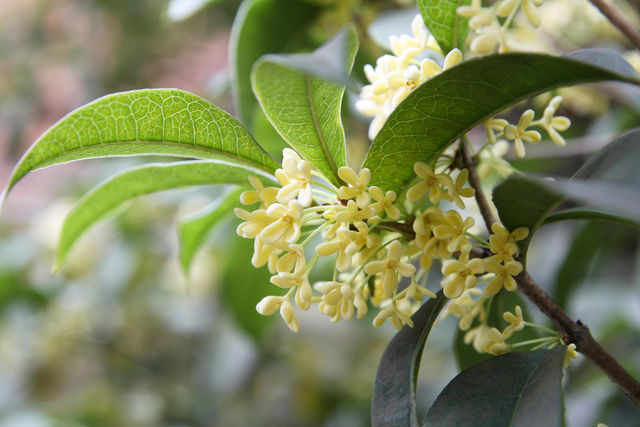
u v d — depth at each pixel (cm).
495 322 28
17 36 92
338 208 23
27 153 23
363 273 25
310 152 24
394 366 24
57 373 70
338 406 69
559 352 23
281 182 23
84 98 89
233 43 36
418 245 23
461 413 23
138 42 85
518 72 21
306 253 43
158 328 70
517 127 23
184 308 69
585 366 43
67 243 30
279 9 37
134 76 86
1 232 78
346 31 22
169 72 90
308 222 23
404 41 24
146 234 68
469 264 22
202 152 25
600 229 36
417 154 23
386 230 24
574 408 44
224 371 65
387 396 23
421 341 24
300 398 69
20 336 70
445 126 23
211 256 65
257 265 23
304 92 23
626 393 23
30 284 66
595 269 50
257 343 43
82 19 88
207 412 67
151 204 65
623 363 47
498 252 23
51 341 69
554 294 38
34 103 93
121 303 69
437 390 61
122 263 67
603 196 19
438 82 22
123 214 66
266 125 36
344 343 72
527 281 23
